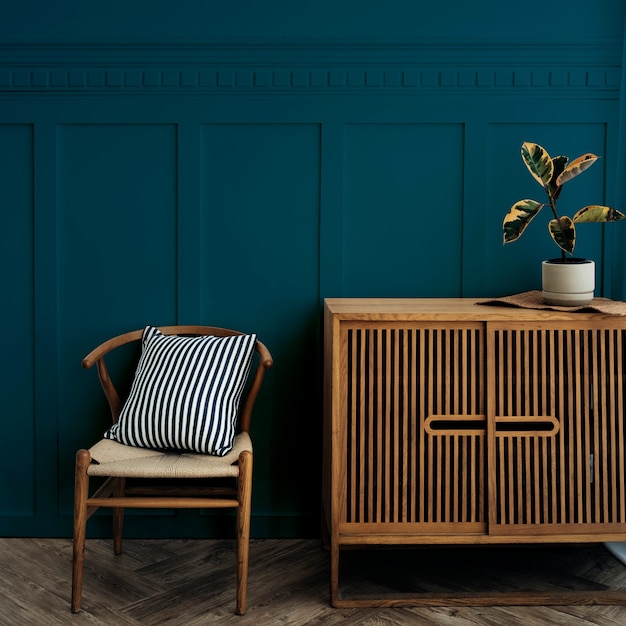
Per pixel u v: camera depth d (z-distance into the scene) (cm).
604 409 222
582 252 266
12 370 267
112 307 266
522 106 260
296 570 244
